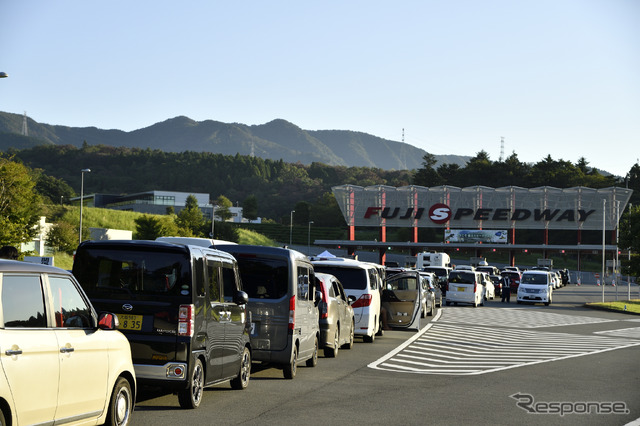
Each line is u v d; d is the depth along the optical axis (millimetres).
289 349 12648
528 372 15258
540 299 47875
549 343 22562
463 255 155375
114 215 114562
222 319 10359
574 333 26859
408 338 22453
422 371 14930
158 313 9219
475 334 24781
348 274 20188
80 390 7051
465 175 198250
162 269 9344
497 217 115375
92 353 7285
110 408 7742
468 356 18094
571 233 166375
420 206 116625
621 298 60125
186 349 9180
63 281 7094
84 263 9461
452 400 11297
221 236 112125
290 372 12953
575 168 194375
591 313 40344
